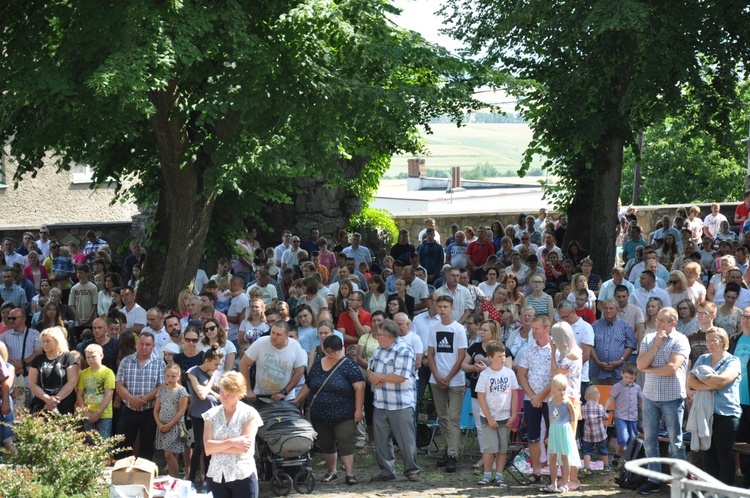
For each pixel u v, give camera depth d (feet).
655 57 54.54
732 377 30.22
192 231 46.14
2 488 25.50
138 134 44.19
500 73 46.37
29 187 93.76
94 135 44.29
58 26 42.27
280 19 41.04
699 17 56.13
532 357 33.99
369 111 42.65
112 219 100.12
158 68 38.11
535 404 33.42
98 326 37.37
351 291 42.37
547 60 61.82
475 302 44.86
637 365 32.40
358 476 35.27
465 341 36.32
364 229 79.30
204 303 39.09
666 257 59.62
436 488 33.32
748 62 59.41
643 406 32.22
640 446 33.42
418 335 38.88
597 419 34.73
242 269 60.44
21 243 73.36
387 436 34.53
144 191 56.65
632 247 61.52
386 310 43.32
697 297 42.32
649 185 134.00
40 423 27.99
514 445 36.11
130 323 43.98
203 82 43.04
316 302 43.39
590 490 32.71
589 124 57.82
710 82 61.05
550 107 58.23
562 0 58.13
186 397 34.09
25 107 44.37
